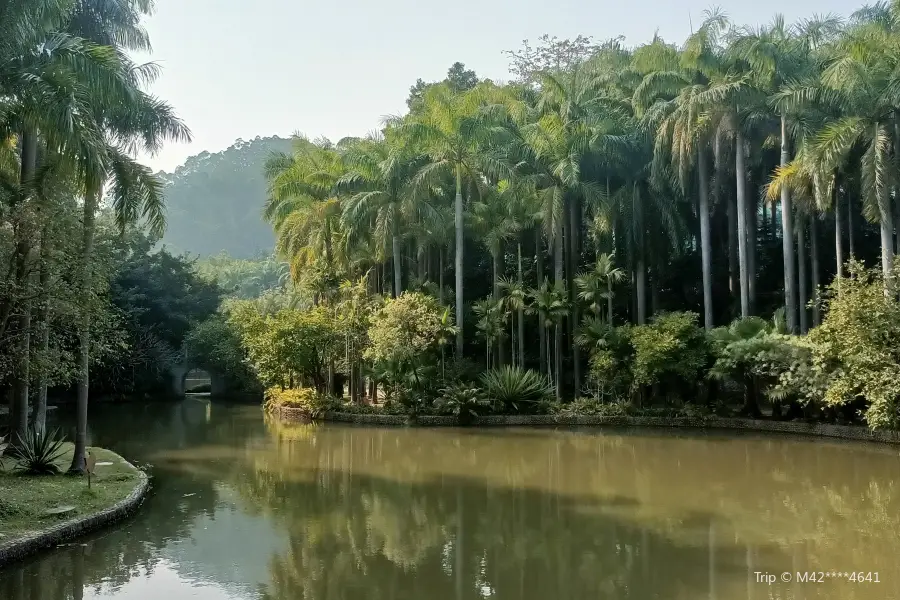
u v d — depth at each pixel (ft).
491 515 41.98
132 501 41.96
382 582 30.19
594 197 96.84
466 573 31.37
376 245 99.45
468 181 104.22
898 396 56.75
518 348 110.22
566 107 99.09
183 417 109.50
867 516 40.86
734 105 84.79
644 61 96.63
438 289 109.81
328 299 109.29
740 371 80.59
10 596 28.40
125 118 56.03
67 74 42.91
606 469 57.67
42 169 46.11
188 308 170.30
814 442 69.36
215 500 46.01
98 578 30.63
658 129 92.22
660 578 30.45
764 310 106.42
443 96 107.86
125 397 147.95
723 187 102.01
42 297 42.01
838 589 28.84
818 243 101.65
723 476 53.83
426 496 47.32
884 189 67.10
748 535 37.04
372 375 95.40
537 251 106.83
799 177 76.64
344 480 53.21
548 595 28.53
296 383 112.68
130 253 160.56
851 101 69.87
